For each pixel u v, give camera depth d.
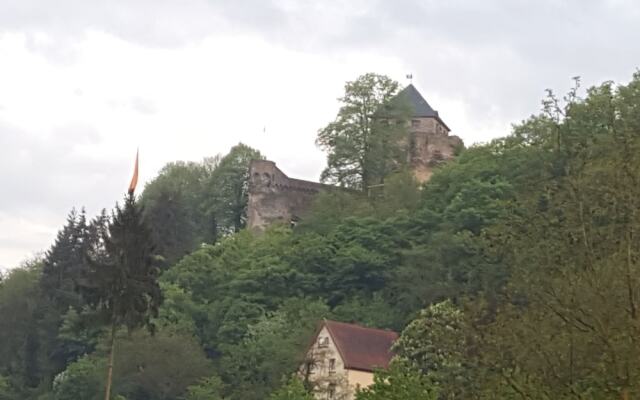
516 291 32.09
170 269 124.75
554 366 28.86
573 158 38.97
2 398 108.56
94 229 125.62
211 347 107.56
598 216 32.06
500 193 108.25
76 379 98.31
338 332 87.25
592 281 28.97
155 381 95.94
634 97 91.62
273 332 98.69
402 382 43.88
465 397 34.19
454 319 67.19
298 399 53.78
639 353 26.69
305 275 112.75
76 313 108.81
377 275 109.44
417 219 115.31
